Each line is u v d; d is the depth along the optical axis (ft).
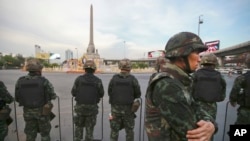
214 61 13.48
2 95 11.47
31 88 12.27
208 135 4.20
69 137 15.66
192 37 4.65
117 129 13.76
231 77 94.84
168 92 4.18
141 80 80.64
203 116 4.77
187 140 4.13
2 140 11.50
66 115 22.31
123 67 13.69
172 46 4.72
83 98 13.64
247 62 11.75
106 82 67.15
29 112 12.37
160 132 4.47
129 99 13.47
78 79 13.98
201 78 13.07
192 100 4.64
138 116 21.12
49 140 13.12
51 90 12.99
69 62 250.37
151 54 363.35
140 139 15.23
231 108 25.46
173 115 4.08
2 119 11.47
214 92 12.89
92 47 221.66
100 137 15.74
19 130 17.11
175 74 4.54
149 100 4.75
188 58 4.60
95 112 14.14
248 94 10.87
